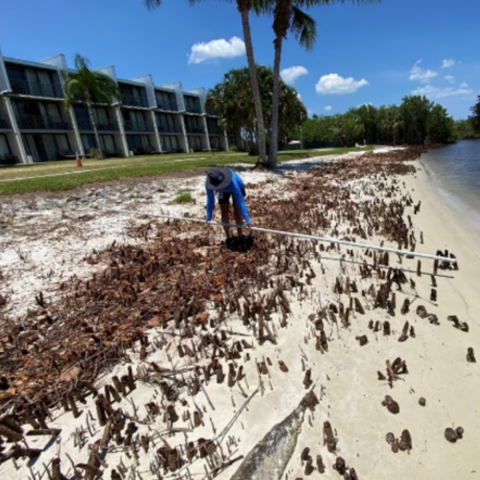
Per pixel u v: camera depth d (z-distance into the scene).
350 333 3.15
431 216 7.80
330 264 4.70
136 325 3.32
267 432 2.17
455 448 2.12
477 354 2.90
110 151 33.88
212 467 1.95
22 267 4.66
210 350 2.94
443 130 66.69
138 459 2.00
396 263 4.73
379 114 67.19
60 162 23.80
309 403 2.39
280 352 2.91
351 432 2.21
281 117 28.95
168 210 7.87
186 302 3.64
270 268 4.55
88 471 1.86
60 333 3.22
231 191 4.77
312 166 18.06
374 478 1.95
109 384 2.60
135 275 4.31
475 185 12.81
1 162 24.16
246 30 13.90
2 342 3.07
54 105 28.97
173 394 2.46
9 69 25.77
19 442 2.12
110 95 30.61
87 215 7.16
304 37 16.30
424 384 2.59
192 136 47.12
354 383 2.59
